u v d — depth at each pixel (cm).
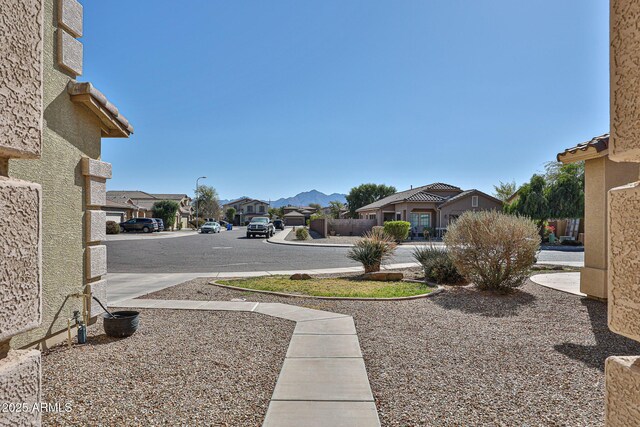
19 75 120
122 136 639
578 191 2569
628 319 115
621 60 122
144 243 2828
